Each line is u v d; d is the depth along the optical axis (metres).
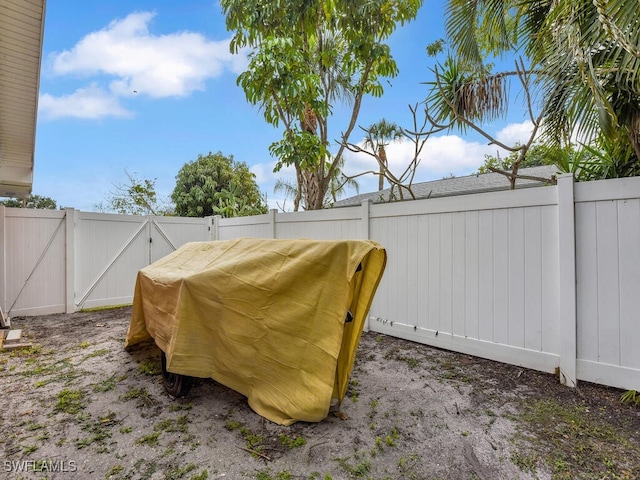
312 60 6.50
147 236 6.89
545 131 3.25
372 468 1.83
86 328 4.81
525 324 3.13
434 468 1.83
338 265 2.15
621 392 2.59
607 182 2.67
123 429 2.25
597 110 2.58
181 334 2.49
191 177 16.36
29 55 3.83
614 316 2.64
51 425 2.31
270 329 2.29
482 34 4.14
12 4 3.19
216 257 2.78
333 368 2.11
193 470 1.84
